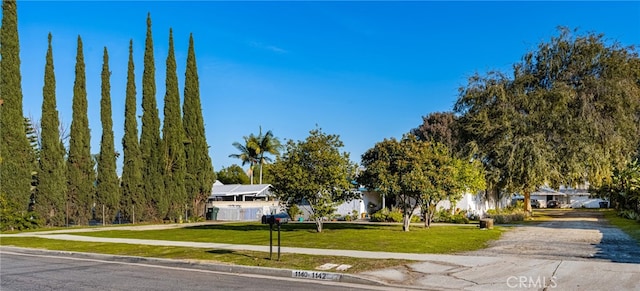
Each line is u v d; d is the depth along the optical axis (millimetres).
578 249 14508
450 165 23906
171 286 10477
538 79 34156
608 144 30219
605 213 45750
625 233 20250
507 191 34969
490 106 34719
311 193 21578
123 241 20609
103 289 10164
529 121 32344
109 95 38219
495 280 10273
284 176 21594
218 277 11773
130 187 38250
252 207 46000
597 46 32000
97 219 37344
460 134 36625
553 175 30969
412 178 21203
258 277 11766
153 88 40438
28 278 11828
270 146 66750
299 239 18844
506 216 31234
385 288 10078
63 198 34281
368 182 22734
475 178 28719
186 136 42875
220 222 39875
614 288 9188
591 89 31469
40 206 33156
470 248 15383
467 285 10031
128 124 38875
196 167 42719
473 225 27844
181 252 16125
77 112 36312
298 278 11594
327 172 21469
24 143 32594
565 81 32688
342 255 13992
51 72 34562
